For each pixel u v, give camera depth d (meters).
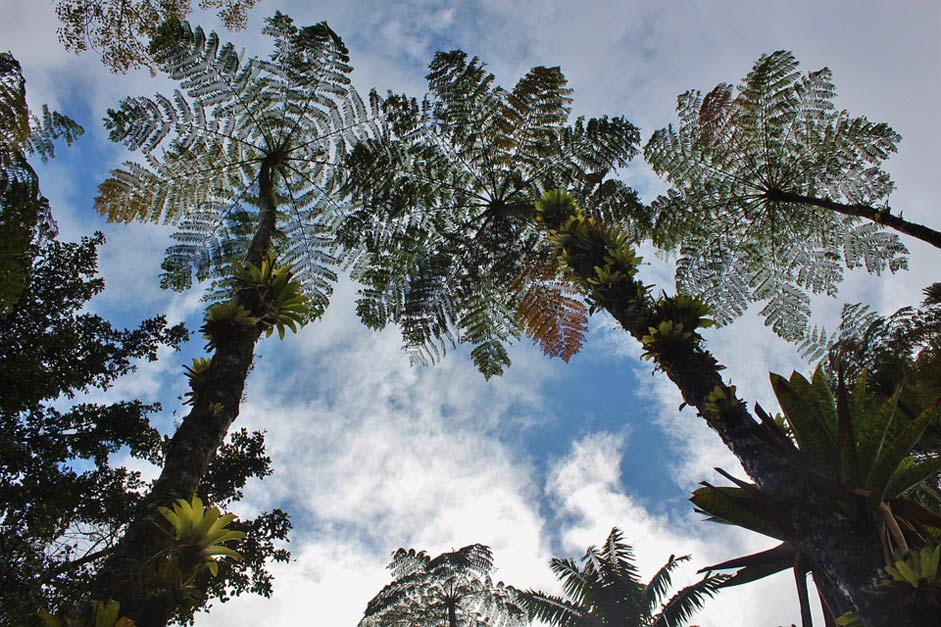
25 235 5.43
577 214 5.33
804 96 7.84
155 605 2.10
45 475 7.73
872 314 5.65
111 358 9.16
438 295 8.25
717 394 2.94
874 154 7.62
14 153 5.45
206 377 3.36
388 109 7.62
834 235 8.27
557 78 7.69
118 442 8.76
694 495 2.65
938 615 1.79
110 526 8.20
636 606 11.42
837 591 2.21
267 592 8.33
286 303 3.92
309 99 7.45
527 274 8.22
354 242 7.83
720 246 8.50
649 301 4.00
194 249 7.12
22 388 7.77
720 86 7.93
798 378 2.56
